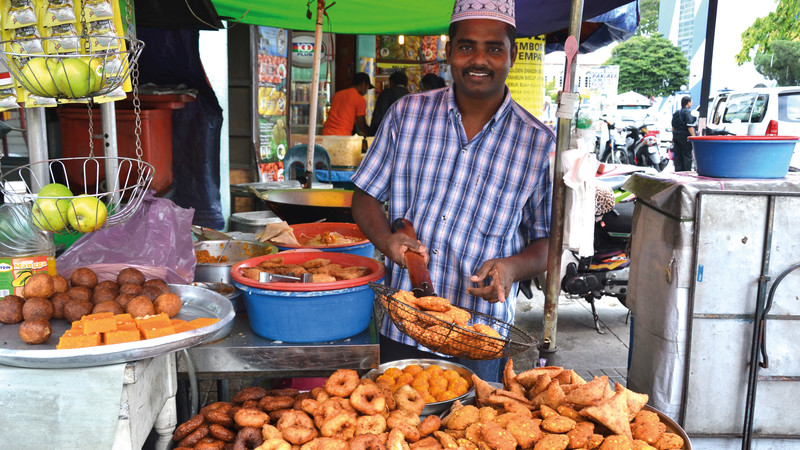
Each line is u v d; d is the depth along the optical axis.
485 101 2.02
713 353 2.73
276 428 1.54
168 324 1.57
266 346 1.93
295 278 2.00
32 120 2.09
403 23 5.22
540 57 6.66
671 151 15.87
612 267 4.49
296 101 7.69
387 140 2.18
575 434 1.39
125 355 1.44
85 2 1.76
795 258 2.63
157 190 3.39
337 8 4.68
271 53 6.04
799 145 9.50
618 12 5.60
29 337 1.50
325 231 3.03
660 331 2.77
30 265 1.75
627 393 1.57
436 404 1.69
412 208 2.13
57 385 1.45
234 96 5.75
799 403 2.76
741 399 2.77
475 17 1.88
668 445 1.43
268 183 4.97
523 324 4.86
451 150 2.08
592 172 2.06
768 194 2.58
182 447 1.62
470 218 2.08
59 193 1.56
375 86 8.62
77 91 1.55
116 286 1.84
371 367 1.96
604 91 17.47
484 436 1.40
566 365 4.07
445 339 1.33
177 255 2.23
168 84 4.29
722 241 2.63
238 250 2.74
